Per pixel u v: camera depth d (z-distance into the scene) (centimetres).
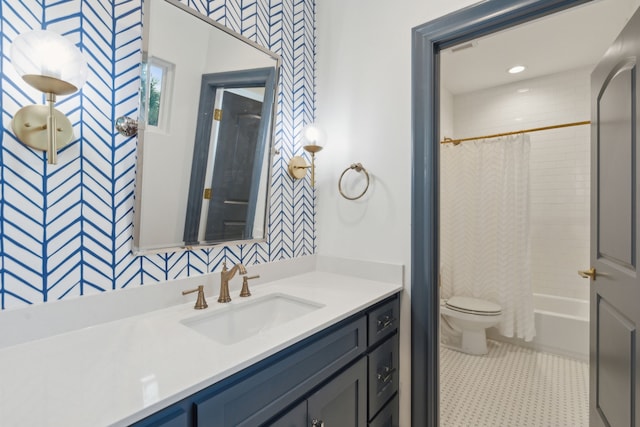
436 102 143
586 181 263
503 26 128
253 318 124
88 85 92
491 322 233
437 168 143
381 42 156
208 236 124
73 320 89
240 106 133
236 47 131
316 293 131
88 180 93
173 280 113
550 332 243
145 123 103
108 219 97
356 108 163
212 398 67
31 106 82
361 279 156
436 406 143
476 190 267
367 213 159
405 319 147
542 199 282
